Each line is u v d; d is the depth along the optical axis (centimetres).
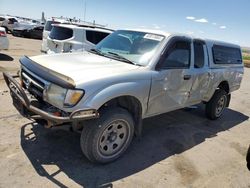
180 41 468
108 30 1051
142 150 448
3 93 651
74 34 950
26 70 393
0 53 1294
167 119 613
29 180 333
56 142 432
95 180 351
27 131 457
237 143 534
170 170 399
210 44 571
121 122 386
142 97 403
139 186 351
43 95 349
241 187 383
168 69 442
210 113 637
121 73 377
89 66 386
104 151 381
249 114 772
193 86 516
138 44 456
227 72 630
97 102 339
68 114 332
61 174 353
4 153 383
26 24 2503
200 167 420
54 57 427
